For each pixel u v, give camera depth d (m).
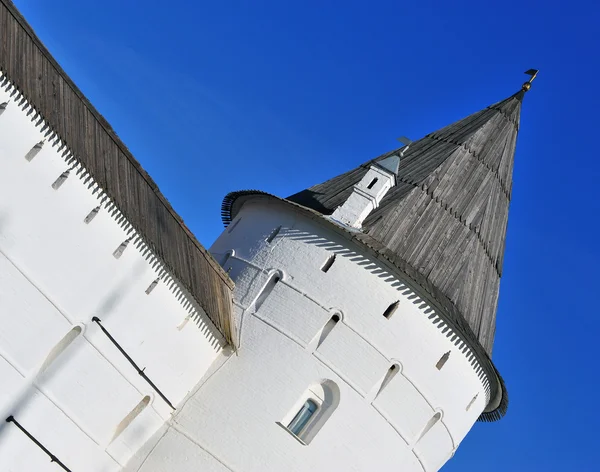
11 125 28.48
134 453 37.59
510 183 45.41
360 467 38.59
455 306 39.75
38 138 29.28
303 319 39.12
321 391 38.91
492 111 46.56
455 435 41.56
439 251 40.66
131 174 34.69
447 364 39.91
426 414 39.84
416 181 42.16
